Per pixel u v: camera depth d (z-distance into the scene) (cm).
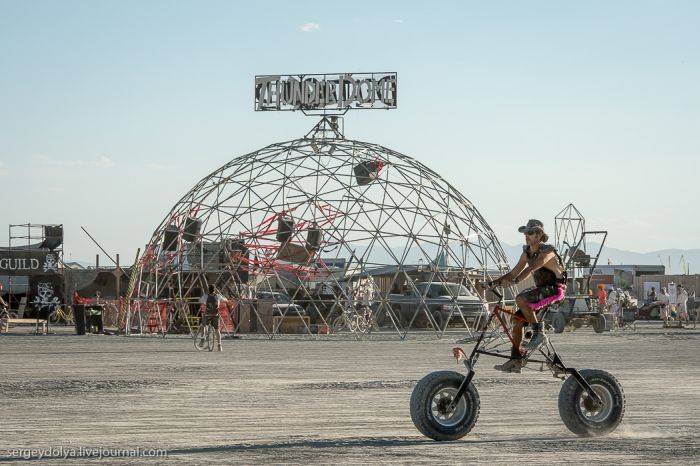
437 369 1772
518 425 1001
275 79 3656
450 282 3809
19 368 1797
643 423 1008
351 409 1150
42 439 900
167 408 1161
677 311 4359
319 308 3572
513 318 910
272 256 3556
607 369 1733
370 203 3559
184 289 3638
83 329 3459
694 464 752
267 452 816
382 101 3597
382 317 3588
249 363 1945
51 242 4594
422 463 760
